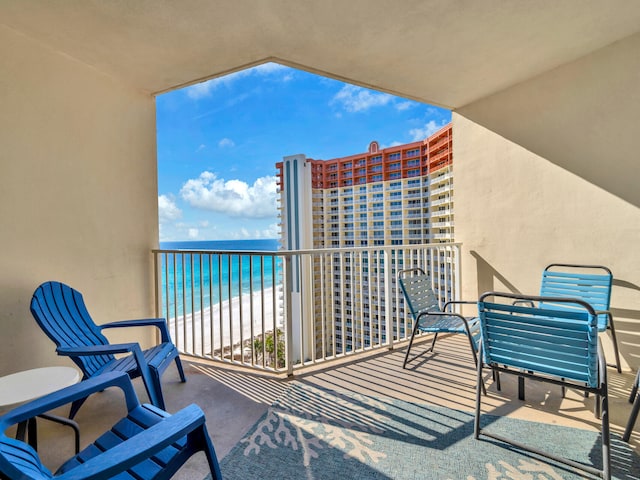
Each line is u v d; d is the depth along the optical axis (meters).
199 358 3.15
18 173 2.36
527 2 2.21
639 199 2.75
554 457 1.65
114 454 0.95
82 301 2.48
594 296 2.82
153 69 2.92
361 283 3.73
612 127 2.85
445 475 1.58
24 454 1.06
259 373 2.80
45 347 2.49
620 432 1.90
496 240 3.61
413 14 2.28
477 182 3.76
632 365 2.80
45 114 2.52
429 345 3.41
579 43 2.76
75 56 2.68
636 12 2.39
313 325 3.07
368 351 3.25
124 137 3.14
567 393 2.38
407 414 2.12
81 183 2.76
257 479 1.57
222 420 2.08
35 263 2.45
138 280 3.26
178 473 1.61
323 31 2.44
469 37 2.58
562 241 3.15
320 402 2.29
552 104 3.17
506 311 1.77
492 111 3.61
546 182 3.24
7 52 2.30
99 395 2.49
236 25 2.34
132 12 2.16
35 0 2.01
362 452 1.75
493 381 2.58
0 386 1.58
